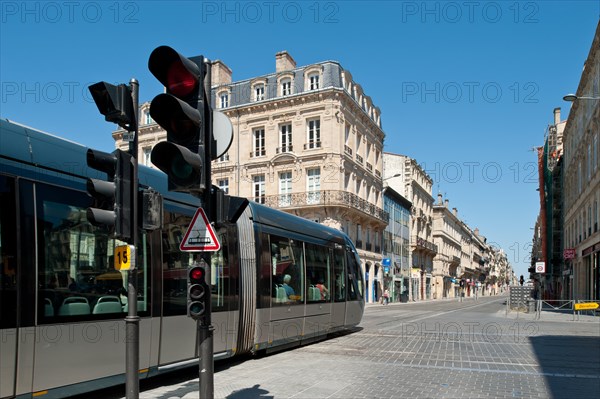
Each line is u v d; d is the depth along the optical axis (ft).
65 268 19.08
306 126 122.01
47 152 19.36
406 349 37.24
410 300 190.08
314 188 120.37
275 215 36.42
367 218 135.95
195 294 15.97
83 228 20.17
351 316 47.70
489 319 70.59
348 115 125.70
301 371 28.19
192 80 15.67
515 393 23.32
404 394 22.84
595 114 89.61
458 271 317.01
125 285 21.81
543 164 168.55
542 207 173.06
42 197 18.67
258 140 127.75
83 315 19.57
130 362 16.34
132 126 16.93
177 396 22.38
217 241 16.03
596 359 33.22
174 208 25.50
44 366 17.88
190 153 15.14
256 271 32.24
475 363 31.12
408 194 196.03
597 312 83.82
